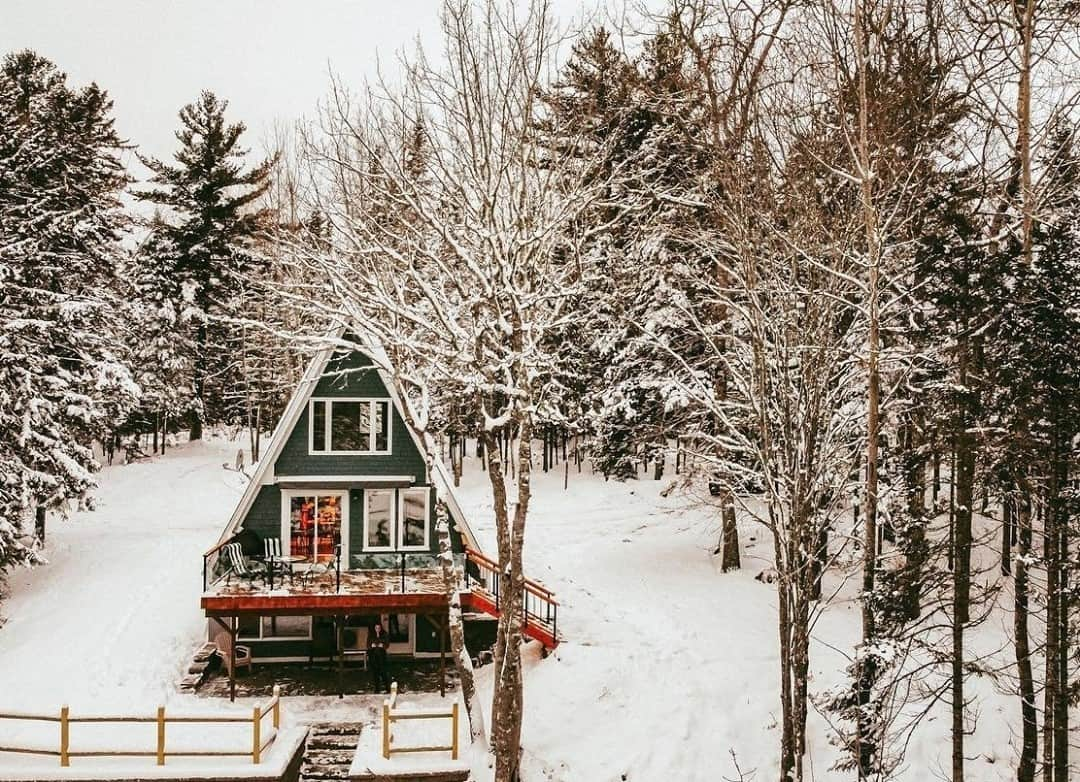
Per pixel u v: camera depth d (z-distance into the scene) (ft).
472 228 63.62
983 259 51.03
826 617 81.76
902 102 61.98
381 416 89.25
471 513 133.39
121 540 112.27
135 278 150.82
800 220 59.62
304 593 77.20
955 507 56.65
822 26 61.72
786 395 55.62
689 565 100.07
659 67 81.15
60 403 100.42
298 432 88.43
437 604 78.59
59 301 101.24
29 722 66.80
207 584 79.30
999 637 73.36
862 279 62.44
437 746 64.34
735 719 67.31
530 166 67.31
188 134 155.02
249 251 153.38
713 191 67.97
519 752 63.16
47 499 95.76
